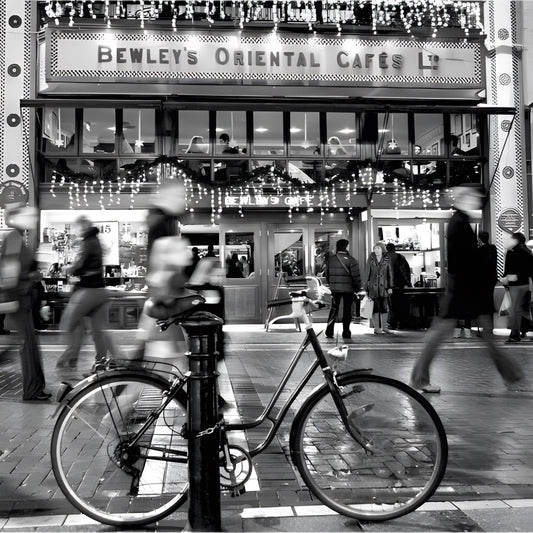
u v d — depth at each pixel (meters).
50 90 12.19
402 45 12.49
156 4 12.62
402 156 13.20
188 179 12.70
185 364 4.36
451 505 3.11
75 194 12.56
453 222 5.56
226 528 2.83
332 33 12.39
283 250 13.67
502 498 3.21
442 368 7.48
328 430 3.22
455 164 13.39
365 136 13.23
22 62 12.48
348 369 3.25
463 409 5.26
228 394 5.81
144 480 3.07
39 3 12.60
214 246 13.59
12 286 5.47
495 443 4.25
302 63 12.27
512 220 12.97
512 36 13.38
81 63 11.95
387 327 12.15
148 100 11.63
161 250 4.07
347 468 3.16
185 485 3.06
